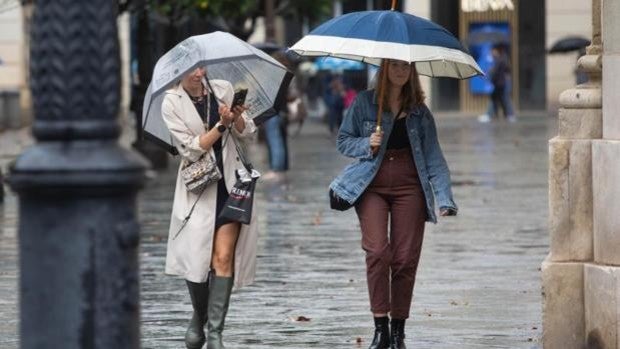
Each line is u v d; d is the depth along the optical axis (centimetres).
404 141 2056
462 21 11100
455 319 2362
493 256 3166
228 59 1984
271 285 2756
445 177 2062
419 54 1995
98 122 1107
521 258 3130
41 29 1098
